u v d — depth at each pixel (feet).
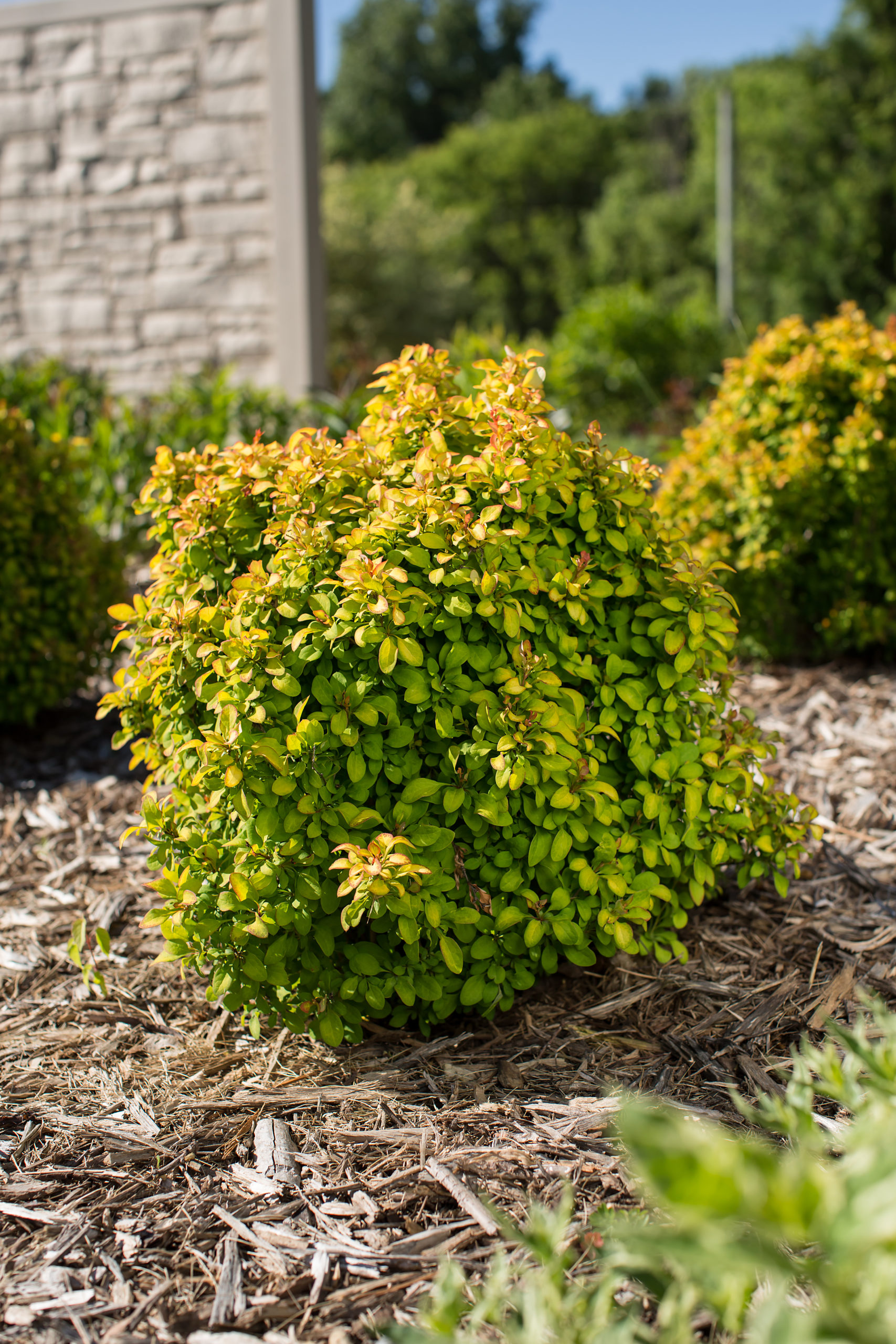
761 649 15.74
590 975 8.53
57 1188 6.46
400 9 147.02
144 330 27.53
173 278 27.07
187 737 7.79
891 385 14.56
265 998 7.38
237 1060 7.70
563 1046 7.67
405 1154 6.61
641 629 8.00
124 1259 5.91
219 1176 6.52
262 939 7.22
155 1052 7.83
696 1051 7.56
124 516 20.68
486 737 7.24
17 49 27.25
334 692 7.12
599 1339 4.19
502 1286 4.65
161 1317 5.51
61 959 9.18
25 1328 5.47
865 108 79.05
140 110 26.63
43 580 14.11
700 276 90.48
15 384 22.04
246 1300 5.59
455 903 7.30
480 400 8.28
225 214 26.40
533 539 7.64
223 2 25.40
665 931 8.28
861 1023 5.20
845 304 15.96
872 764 12.22
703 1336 5.10
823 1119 6.62
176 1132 6.93
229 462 8.41
